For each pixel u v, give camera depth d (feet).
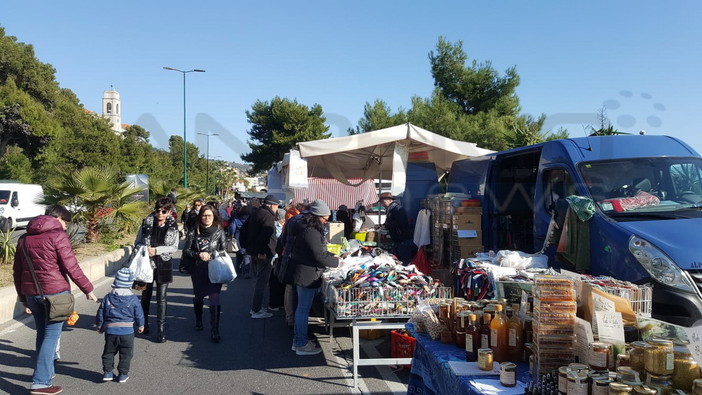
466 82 65.31
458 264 18.20
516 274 15.21
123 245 46.75
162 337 20.80
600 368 8.36
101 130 117.91
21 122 96.12
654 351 7.73
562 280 9.16
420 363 12.58
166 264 20.74
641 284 15.70
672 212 17.93
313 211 18.52
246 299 29.32
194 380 16.56
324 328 22.82
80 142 109.70
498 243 25.89
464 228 24.84
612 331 8.91
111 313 16.11
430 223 28.58
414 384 12.81
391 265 18.35
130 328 16.34
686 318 14.80
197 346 20.29
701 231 16.24
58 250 14.90
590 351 8.53
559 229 19.27
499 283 13.28
